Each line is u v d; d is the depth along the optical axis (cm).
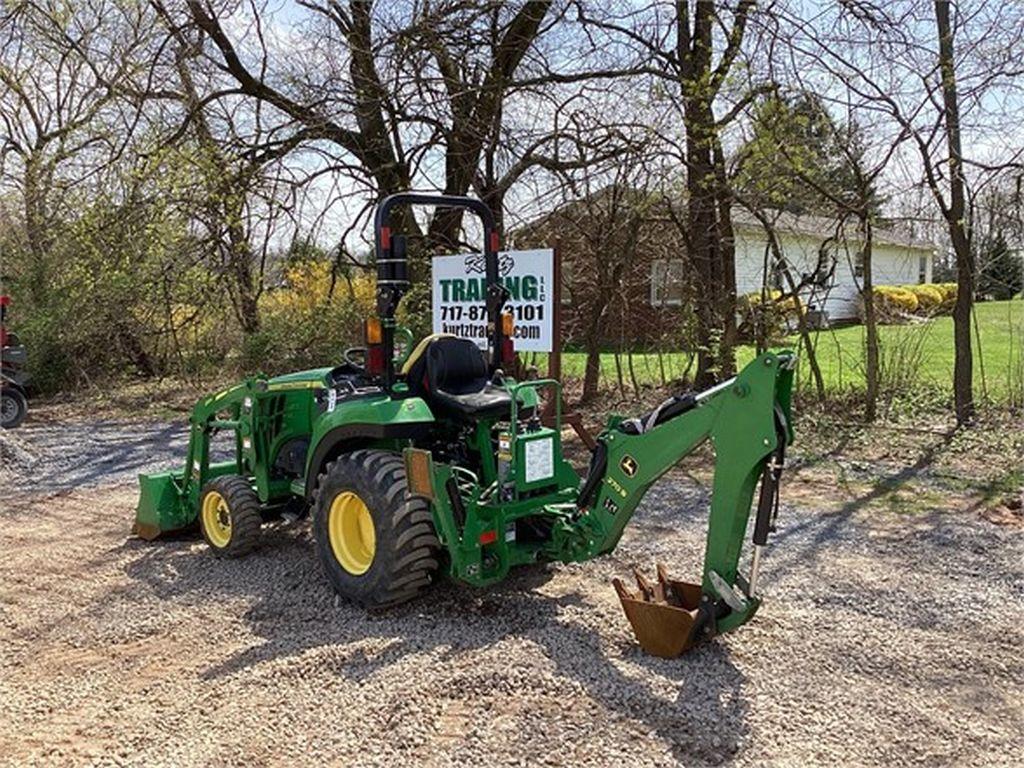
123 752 310
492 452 457
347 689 352
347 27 1051
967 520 589
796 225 1043
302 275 1309
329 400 490
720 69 859
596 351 1087
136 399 1310
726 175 909
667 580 403
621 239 1039
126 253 1245
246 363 1327
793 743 304
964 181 858
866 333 938
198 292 1301
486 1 990
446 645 392
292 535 582
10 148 1619
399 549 420
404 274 449
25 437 1027
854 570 492
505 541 423
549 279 745
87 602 469
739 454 353
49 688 367
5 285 1396
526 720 322
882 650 380
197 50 1112
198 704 345
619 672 358
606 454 403
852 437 848
